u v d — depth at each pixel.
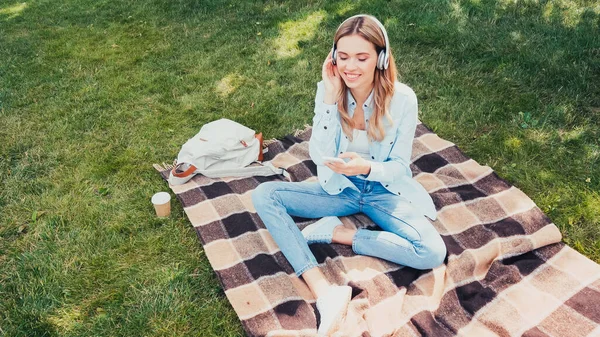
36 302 2.74
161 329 2.57
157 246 3.07
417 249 2.70
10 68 5.24
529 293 2.62
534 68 4.45
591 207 3.16
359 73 2.52
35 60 5.38
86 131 4.20
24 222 3.29
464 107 4.16
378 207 2.86
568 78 4.29
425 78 4.54
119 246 3.08
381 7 5.65
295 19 5.71
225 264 2.87
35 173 3.73
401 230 2.75
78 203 3.42
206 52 5.31
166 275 2.87
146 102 4.56
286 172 3.60
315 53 5.07
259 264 2.84
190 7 6.26
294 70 4.85
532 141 3.74
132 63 5.22
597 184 3.33
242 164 3.66
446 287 2.66
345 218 3.18
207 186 3.49
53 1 6.95
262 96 4.52
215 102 4.50
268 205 2.80
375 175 2.67
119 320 2.65
